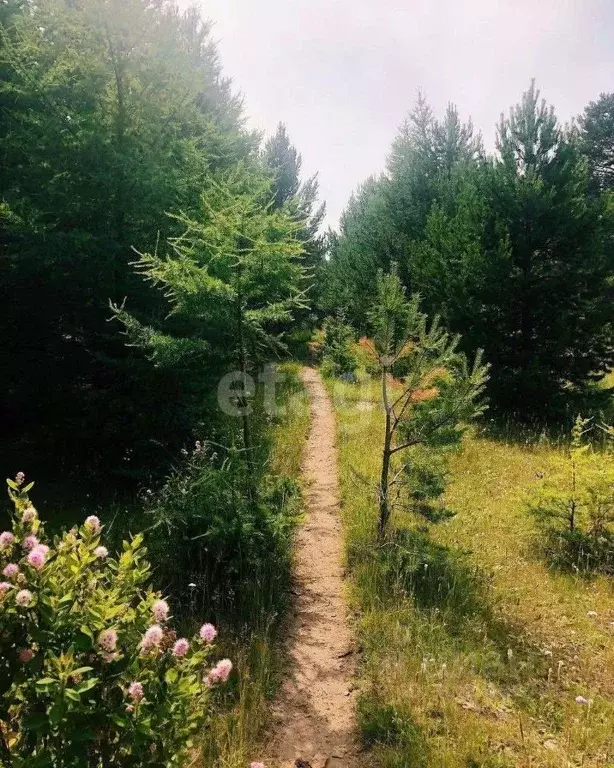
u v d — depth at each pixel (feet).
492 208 43.83
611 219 42.16
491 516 26.30
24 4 34.24
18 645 8.32
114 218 27.66
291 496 24.06
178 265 21.09
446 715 14.16
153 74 28.84
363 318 65.57
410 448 25.91
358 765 13.08
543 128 41.98
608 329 41.73
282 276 22.02
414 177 65.67
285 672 16.24
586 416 40.98
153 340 22.59
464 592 19.70
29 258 26.96
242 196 21.74
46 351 29.99
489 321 43.50
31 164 28.02
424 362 22.09
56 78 27.45
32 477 29.84
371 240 68.49
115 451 28.81
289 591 20.48
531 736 13.67
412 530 23.49
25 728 7.86
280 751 13.50
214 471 21.66
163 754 8.85
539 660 16.69
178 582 19.77
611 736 13.75
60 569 9.13
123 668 8.82
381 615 18.52
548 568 22.04
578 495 23.12
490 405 43.45
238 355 23.71
